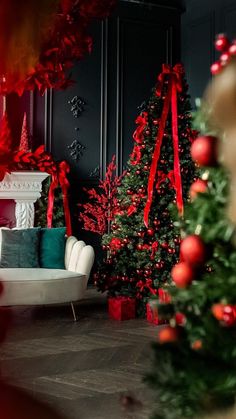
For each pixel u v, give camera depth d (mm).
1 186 7211
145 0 8508
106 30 8266
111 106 8312
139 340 4578
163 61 8703
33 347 4277
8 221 7543
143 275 5500
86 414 2773
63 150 7992
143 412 2797
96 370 3670
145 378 775
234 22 7613
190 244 832
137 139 5441
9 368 3621
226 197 774
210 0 8125
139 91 8508
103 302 6492
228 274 780
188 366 707
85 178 8086
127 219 5523
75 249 5703
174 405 787
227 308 737
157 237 5367
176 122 5270
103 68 8258
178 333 855
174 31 8805
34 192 7387
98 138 8211
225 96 646
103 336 4723
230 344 722
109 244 5703
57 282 5176
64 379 3441
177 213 955
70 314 5727
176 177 5227
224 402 702
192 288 824
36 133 7832
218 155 769
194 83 8492
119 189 5656
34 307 6090
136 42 8516
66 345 4371
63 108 8016
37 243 5699
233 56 690
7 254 5574
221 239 812
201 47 8328
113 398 3059
